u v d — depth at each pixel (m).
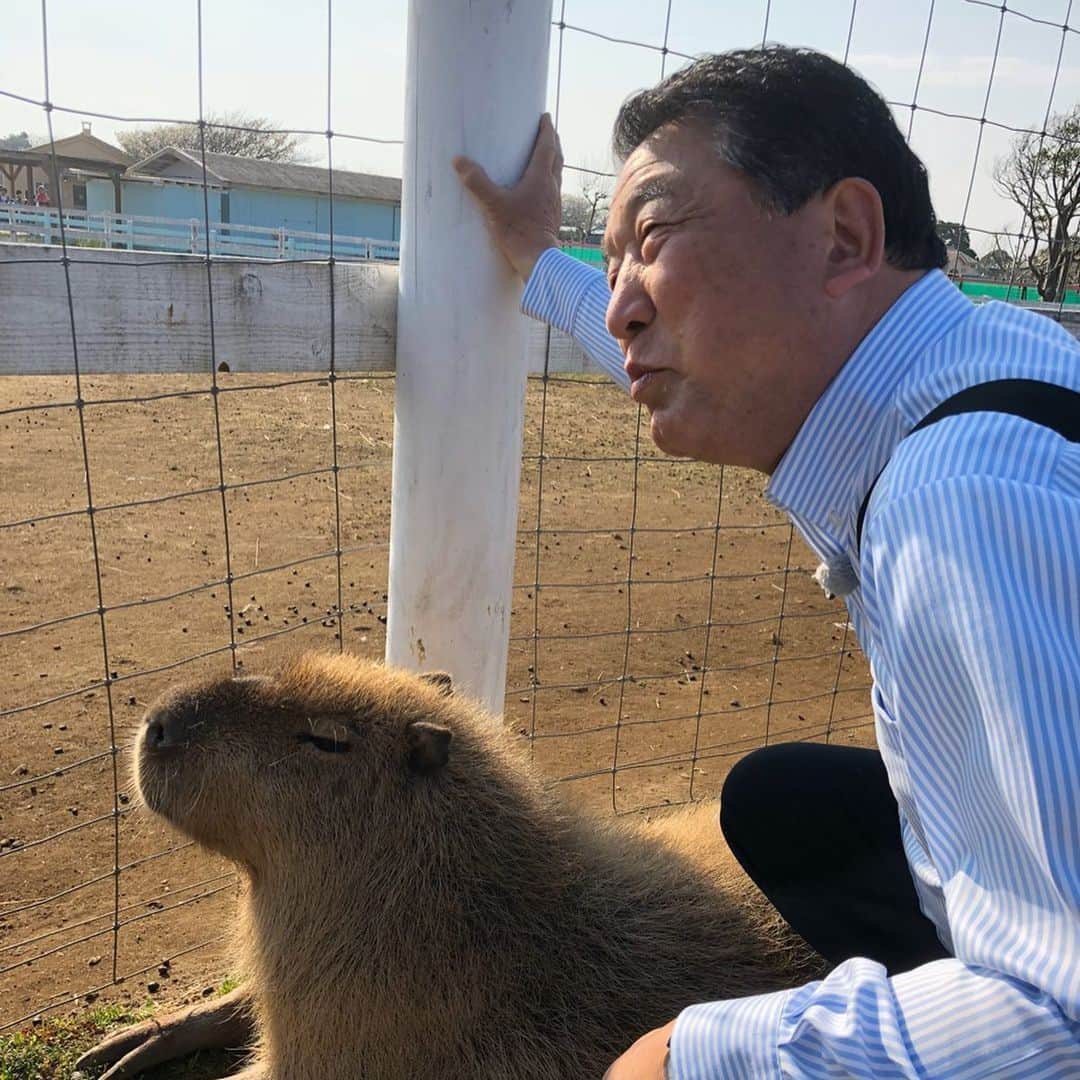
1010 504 1.06
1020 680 1.01
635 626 5.64
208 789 2.21
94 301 2.11
